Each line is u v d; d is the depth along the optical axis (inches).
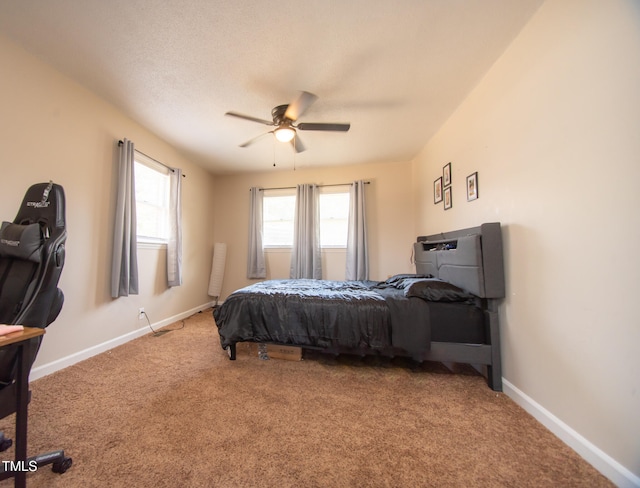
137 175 110.6
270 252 166.6
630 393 38.5
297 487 38.6
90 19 58.9
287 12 57.1
